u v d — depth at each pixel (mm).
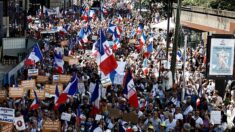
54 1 95688
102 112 22641
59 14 71938
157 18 73625
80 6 100375
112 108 22312
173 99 25328
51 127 20156
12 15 59969
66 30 54438
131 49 44656
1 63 43688
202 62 40375
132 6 111312
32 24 65812
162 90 27516
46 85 24594
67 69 32844
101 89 25562
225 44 26844
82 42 45562
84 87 26719
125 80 23062
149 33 57312
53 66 33531
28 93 24469
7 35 55500
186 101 25438
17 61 43812
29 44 49406
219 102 26047
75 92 23328
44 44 45406
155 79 30766
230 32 40844
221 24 43375
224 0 46750
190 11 52719
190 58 39594
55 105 22250
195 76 33000
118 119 21859
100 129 20469
